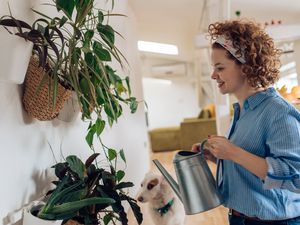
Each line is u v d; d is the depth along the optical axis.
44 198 1.32
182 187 1.20
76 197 1.18
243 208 1.06
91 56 1.25
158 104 11.30
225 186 1.16
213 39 1.12
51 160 1.55
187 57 9.17
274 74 1.06
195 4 4.32
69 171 1.29
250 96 1.06
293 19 4.37
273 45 1.06
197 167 1.18
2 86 1.15
